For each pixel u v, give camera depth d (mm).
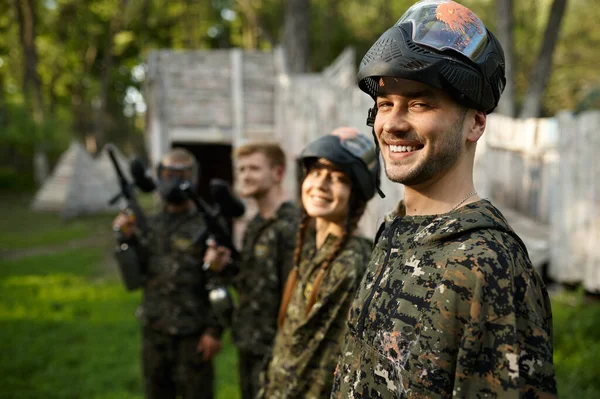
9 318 5723
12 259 9453
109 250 10195
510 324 776
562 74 18391
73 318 5695
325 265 1669
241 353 2365
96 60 27812
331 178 1699
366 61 933
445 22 879
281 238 2264
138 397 3729
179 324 2713
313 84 6734
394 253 955
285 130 7527
